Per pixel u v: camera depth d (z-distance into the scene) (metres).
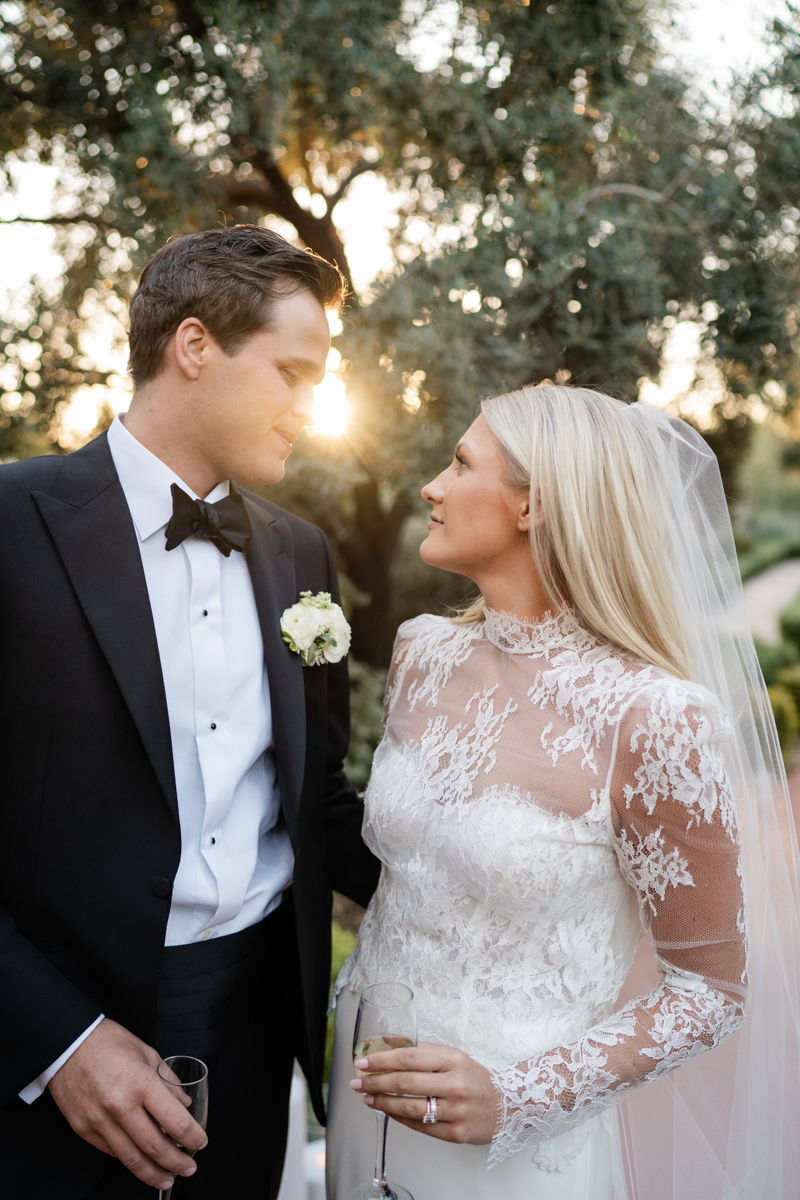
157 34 4.02
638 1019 1.36
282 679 1.73
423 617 1.94
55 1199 1.48
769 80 4.00
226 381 1.59
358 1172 1.58
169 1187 1.34
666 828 1.36
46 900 1.48
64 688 1.49
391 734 1.75
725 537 1.72
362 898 1.97
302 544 1.97
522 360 3.79
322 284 1.65
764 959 1.60
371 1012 1.28
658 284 4.01
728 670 1.68
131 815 1.52
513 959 1.43
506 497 1.55
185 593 1.66
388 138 4.21
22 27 4.23
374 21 3.85
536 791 1.42
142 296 1.64
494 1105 1.26
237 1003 1.69
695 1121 1.60
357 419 3.88
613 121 4.19
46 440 4.80
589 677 1.49
